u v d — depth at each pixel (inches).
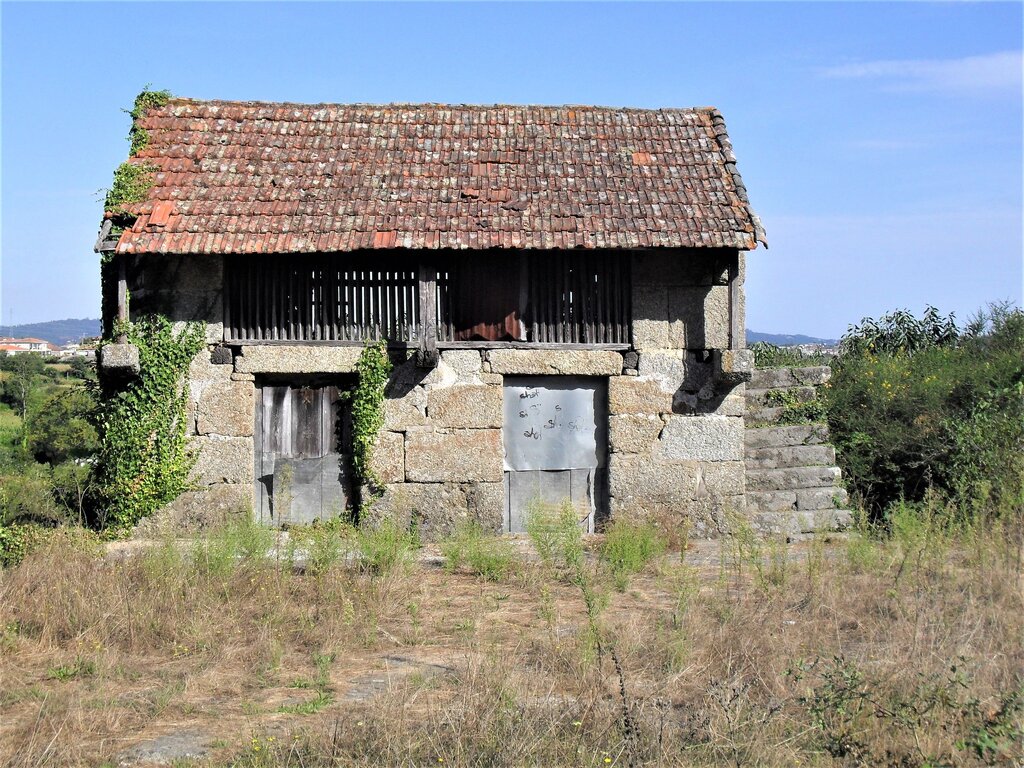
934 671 281.0
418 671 317.1
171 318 530.9
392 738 257.8
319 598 399.9
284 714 289.4
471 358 541.6
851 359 709.9
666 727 261.9
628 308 550.0
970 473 565.9
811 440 586.2
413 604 394.6
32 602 372.8
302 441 542.3
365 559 446.3
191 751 266.5
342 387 545.6
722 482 552.7
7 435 1042.1
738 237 523.8
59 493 543.2
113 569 408.8
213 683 313.4
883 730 255.6
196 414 532.1
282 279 535.2
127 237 508.4
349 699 301.9
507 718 265.1
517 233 521.7
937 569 397.7
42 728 276.8
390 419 539.5
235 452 531.5
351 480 543.8
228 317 533.6
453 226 524.4
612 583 431.2
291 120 589.3
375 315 537.3
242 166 555.5
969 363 669.9
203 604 379.9
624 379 548.4
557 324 545.0
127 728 282.4
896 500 574.9
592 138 589.6
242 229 518.6
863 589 384.8
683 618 354.0
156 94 585.0
